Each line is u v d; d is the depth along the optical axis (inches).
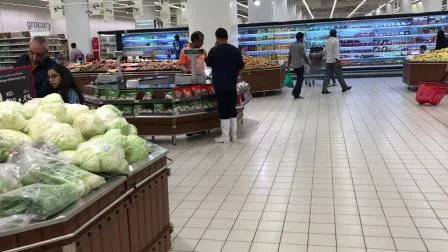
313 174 189.3
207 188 176.7
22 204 68.6
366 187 169.9
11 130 89.7
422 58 440.1
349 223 137.4
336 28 601.0
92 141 91.0
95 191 78.5
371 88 487.5
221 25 348.8
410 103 369.4
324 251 120.0
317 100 412.8
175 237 132.3
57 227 69.6
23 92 130.7
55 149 87.2
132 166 92.9
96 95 259.8
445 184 169.6
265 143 250.1
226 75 241.9
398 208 147.8
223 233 134.3
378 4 1282.0
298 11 1337.4
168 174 116.0
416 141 239.5
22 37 665.6
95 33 1056.8
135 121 255.1
